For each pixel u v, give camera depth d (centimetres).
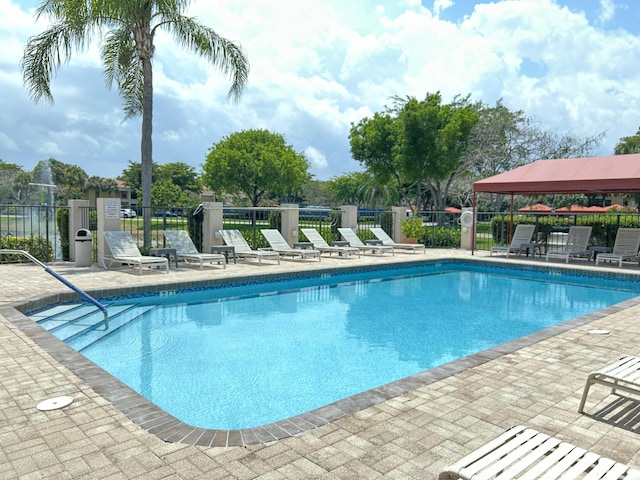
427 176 2950
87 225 1274
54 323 696
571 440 308
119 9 1155
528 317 822
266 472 259
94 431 303
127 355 585
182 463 266
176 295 922
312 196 9256
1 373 407
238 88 1394
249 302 925
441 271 1396
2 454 273
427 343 656
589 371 443
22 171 5581
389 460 275
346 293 1038
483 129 2966
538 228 1762
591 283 1193
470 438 305
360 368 548
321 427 317
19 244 1242
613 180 1213
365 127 3133
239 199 5328
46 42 1224
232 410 427
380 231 1656
